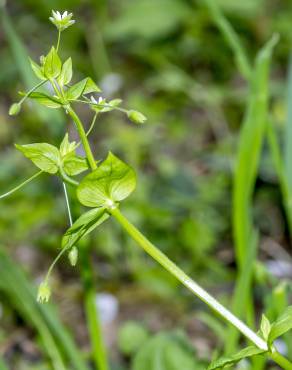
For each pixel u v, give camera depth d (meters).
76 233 0.39
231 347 0.51
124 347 0.69
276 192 0.99
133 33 1.37
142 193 0.96
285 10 1.54
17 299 0.63
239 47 0.60
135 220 0.92
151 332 0.77
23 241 0.95
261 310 0.77
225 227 0.99
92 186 0.38
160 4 1.34
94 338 0.53
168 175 1.03
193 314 0.78
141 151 1.12
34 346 0.72
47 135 1.20
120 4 1.66
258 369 0.49
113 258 0.91
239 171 0.55
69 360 0.61
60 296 0.86
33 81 0.60
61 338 0.53
